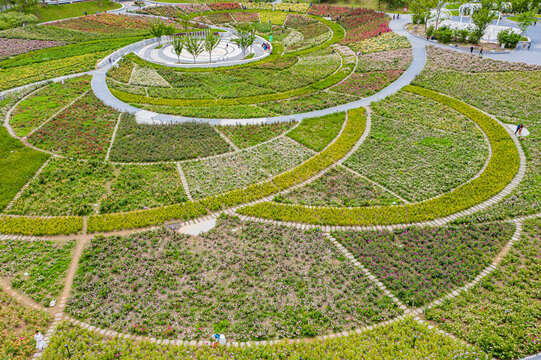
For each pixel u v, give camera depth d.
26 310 24.36
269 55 73.62
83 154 40.97
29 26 81.88
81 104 51.31
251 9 106.50
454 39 69.88
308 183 36.78
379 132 44.75
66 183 36.56
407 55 64.25
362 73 60.84
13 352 21.62
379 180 36.91
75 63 66.44
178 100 53.66
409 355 21.05
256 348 21.92
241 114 49.34
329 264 27.80
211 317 24.09
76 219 31.89
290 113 49.62
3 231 30.61
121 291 25.94
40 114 48.72
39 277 26.67
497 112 47.56
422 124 46.09
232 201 34.06
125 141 43.09
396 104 50.53
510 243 28.95
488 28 69.62
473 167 38.16
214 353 21.69
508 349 21.22
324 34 84.50
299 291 25.69
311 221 31.89
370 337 22.58
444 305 24.36
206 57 72.31
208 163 39.66
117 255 28.69
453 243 29.14
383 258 28.12
